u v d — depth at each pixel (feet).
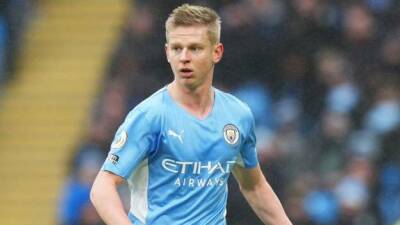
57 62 151.74
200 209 63.10
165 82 130.41
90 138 126.82
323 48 127.85
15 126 146.92
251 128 64.95
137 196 63.46
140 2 138.31
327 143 118.93
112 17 154.92
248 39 129.29
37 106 148.25
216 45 63.46
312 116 124.06
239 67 128.57
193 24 62.49
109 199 61.26
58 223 128.26
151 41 134.31
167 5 135.13
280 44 128.57
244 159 65.72
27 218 138.82
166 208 62.80
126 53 134.41
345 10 129.29
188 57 62.34
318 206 114.32
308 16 128.77
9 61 147.02
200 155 62.90
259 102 126.00
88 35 153.89
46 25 154.92
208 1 133.28
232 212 112.06
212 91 64.18
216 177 63.57
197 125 63.00
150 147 62.49
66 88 149.38
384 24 128.36
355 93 123.75
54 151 144.56
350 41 127.75
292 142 119.65
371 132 119.55
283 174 116.67
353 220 113.80
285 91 126.41
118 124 126.31
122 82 130.93
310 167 117.50
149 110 62.54
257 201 67.46
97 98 140.87
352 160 116.67
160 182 62.80
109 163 62.08
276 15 129.80
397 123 119.96
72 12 155.94
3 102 148.15
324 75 125.80
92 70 150.61
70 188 122.01
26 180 142.00
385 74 125.29
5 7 143.64
